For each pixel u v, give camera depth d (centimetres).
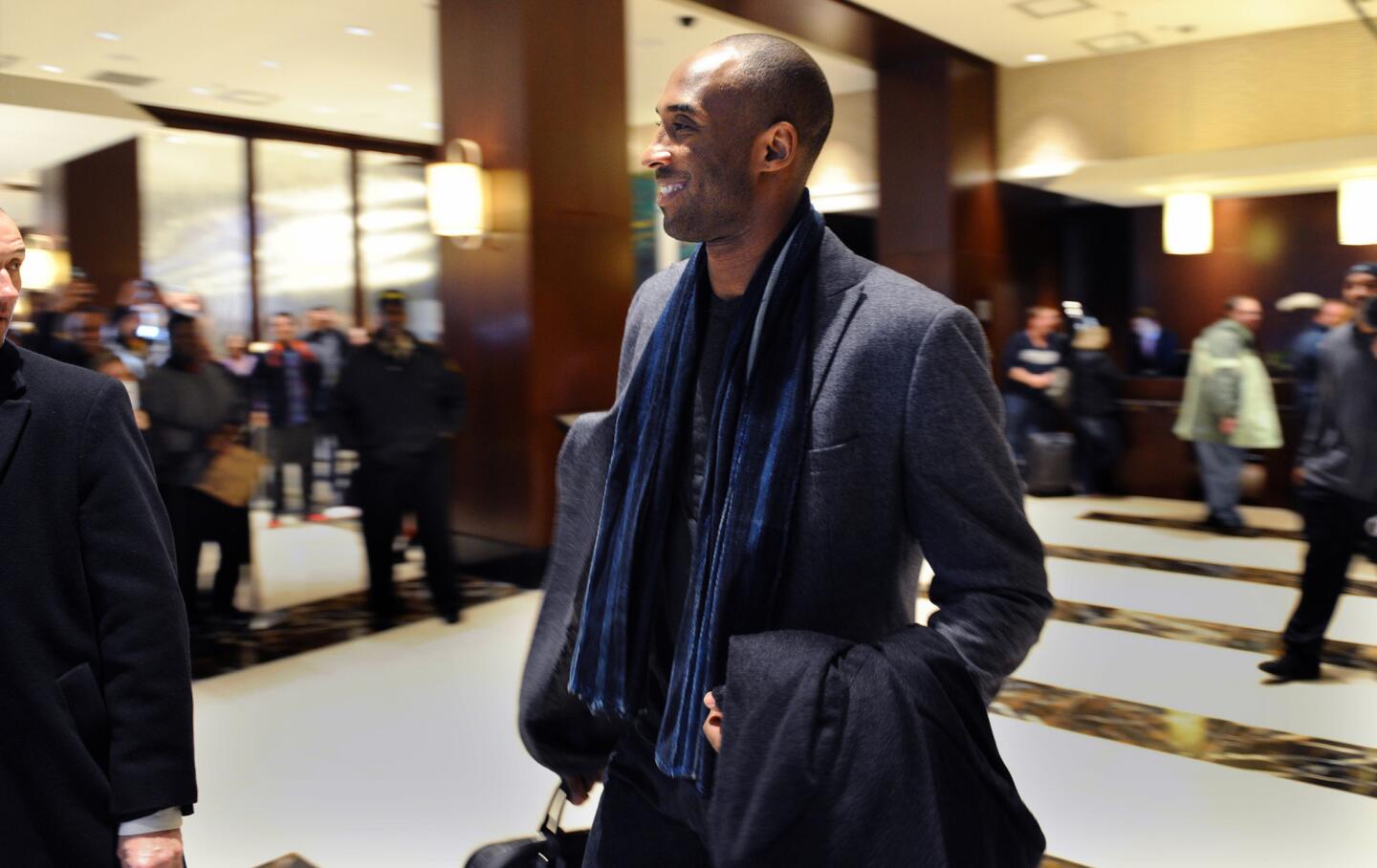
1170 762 349
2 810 121
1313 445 420
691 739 107
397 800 322
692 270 122
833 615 108
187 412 505
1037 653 467
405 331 521
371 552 527
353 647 481
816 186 1102
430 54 876
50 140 1016
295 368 838
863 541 108
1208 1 809
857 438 107
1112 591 574
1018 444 898
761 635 102
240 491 517
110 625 129
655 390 121
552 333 582
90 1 724
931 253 971
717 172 109
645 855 125
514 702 407
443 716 393
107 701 128
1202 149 933
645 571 118
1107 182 967
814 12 796
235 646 486
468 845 294
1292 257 1091
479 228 578
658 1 754
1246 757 352
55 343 547
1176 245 927
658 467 118
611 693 116
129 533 130
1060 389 889
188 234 1195
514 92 569
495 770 344
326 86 986
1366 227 800
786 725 95
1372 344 399
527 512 580
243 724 389
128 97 1020
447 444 525
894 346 107
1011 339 909
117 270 1173
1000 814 100
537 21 571
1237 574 611
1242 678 432
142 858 127
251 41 830
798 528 107
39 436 127
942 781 96
